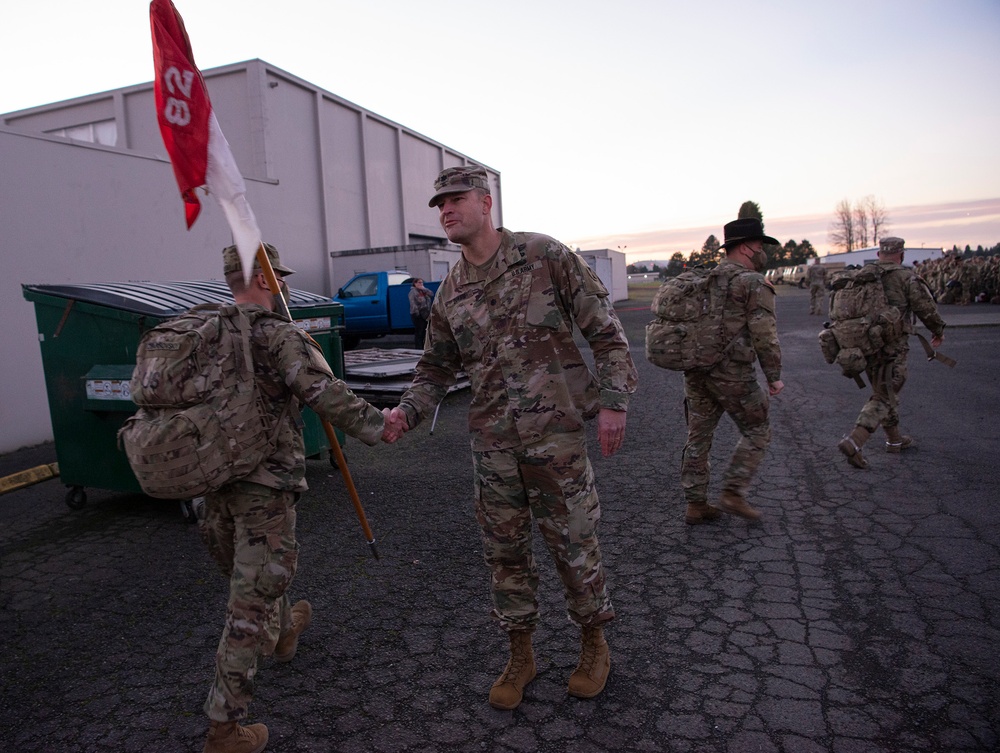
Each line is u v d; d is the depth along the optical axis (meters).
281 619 2.82
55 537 4.67
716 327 3.98
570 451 2.43
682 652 2.87
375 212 22.47
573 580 2.50
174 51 2.33
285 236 18.00
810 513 4.38
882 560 3.63
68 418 4.98
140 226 9.48
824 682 2.60
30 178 7.98
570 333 2.47
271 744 2.39
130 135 18.23
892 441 5.61
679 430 6.99
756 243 4.09
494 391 2.46
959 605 3.12
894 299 5.18
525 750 2.32
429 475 5.76
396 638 3.11
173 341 2.17
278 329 2.31
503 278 2.43
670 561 3.78
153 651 3.12
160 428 2.12
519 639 2.61
